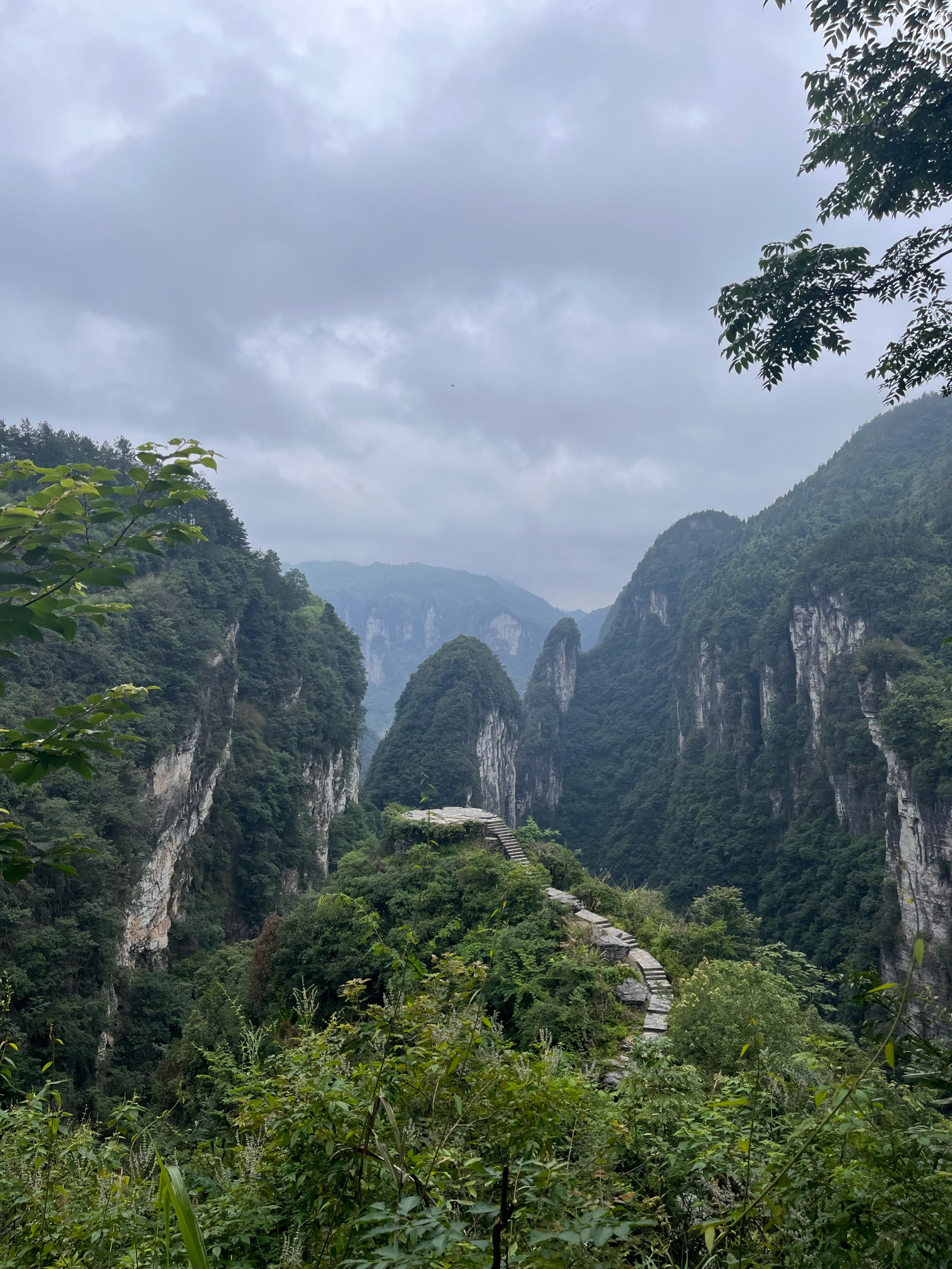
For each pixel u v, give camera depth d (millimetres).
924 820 45188
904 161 5246
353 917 13070
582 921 11602
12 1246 2982
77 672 31594
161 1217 2975
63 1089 19891
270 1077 4270
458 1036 3127
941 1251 1800
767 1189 2119
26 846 2801
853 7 4918
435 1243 1661
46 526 2770
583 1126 3141
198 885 38562
